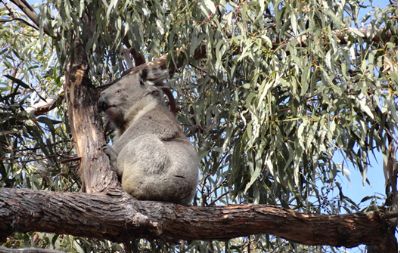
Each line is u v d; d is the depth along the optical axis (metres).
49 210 11.12
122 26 14.53
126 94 15.36
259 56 13.78
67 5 13.65
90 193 12.13
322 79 13.33
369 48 14.62
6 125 14.28
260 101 13.23
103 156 13.04
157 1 14.11
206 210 12.34
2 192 10.91
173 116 15.09
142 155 13.30
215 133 15.80
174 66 15.46
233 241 18.14
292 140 14.14
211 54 14.11
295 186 14.72
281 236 12.92
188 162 13.73
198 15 14.10
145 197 13.27
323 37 14.07
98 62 14.78
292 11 13.70
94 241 15.96
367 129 14.36
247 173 14.61
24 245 15.12
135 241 14.58
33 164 15.95
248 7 14.21
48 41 16.80
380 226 13.28
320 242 13.03
